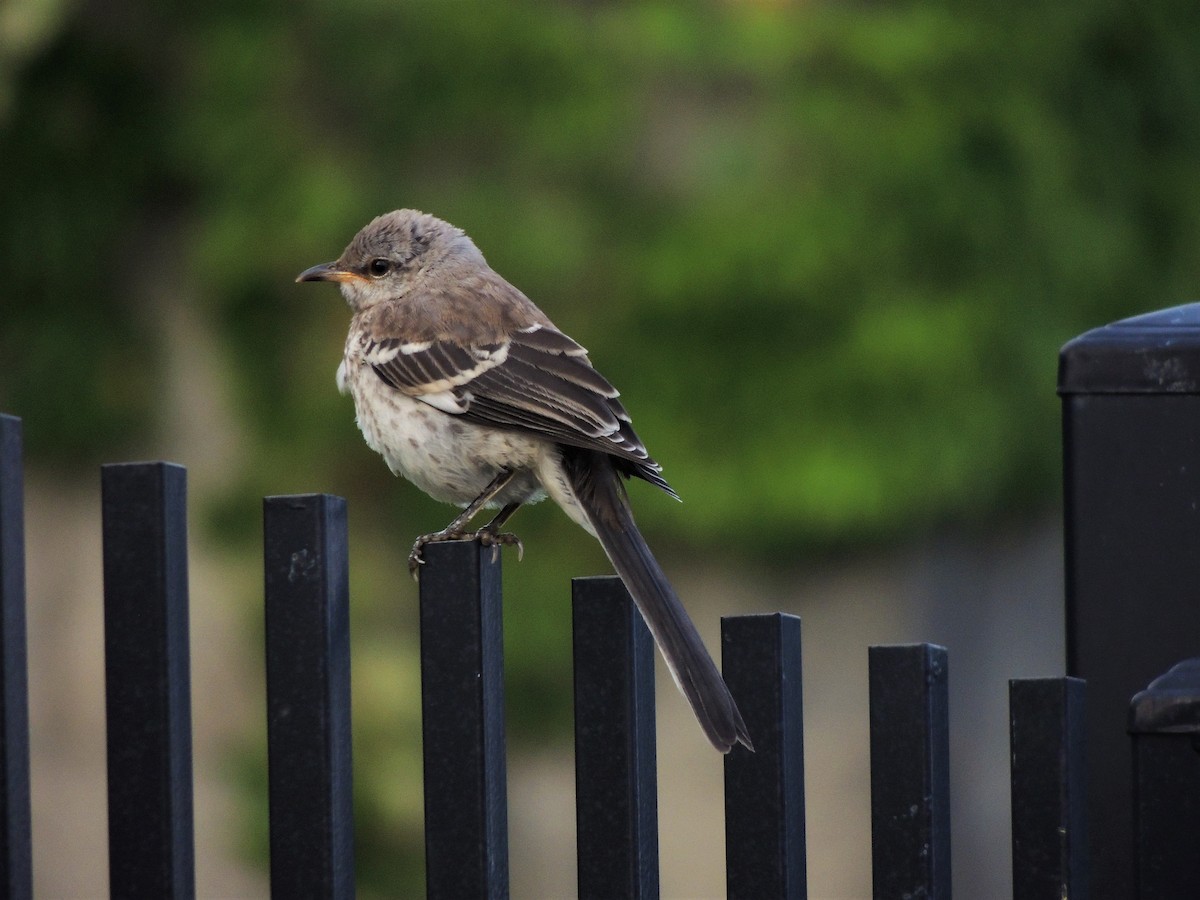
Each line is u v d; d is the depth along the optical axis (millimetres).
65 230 14492
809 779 14023
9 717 3295
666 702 13805
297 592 3512
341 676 3545
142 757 3389
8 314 14672
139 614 3393
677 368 13703
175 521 3420
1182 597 4531
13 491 3311
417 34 13773
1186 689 4418
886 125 13930
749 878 3824
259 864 13516
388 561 14023
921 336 13625
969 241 13945
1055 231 14375
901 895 3867
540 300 13703
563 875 13820
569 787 13891
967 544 14555
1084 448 4602
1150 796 4445
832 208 13719
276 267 13977
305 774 3498
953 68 14117
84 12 14180
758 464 13594
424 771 3660
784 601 14148
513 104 13750
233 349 14344
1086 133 14914
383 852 13172
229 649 14000
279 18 14078
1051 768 3992
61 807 14094
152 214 14594
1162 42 15203
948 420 13719
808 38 13977
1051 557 14930
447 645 3666
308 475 14141
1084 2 14766
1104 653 4574
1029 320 14219
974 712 14617
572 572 13797
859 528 13805
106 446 14547
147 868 3385
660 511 13680
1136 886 4453
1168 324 4617
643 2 13969
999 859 14570
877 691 3898
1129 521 4562
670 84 13828
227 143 14000
